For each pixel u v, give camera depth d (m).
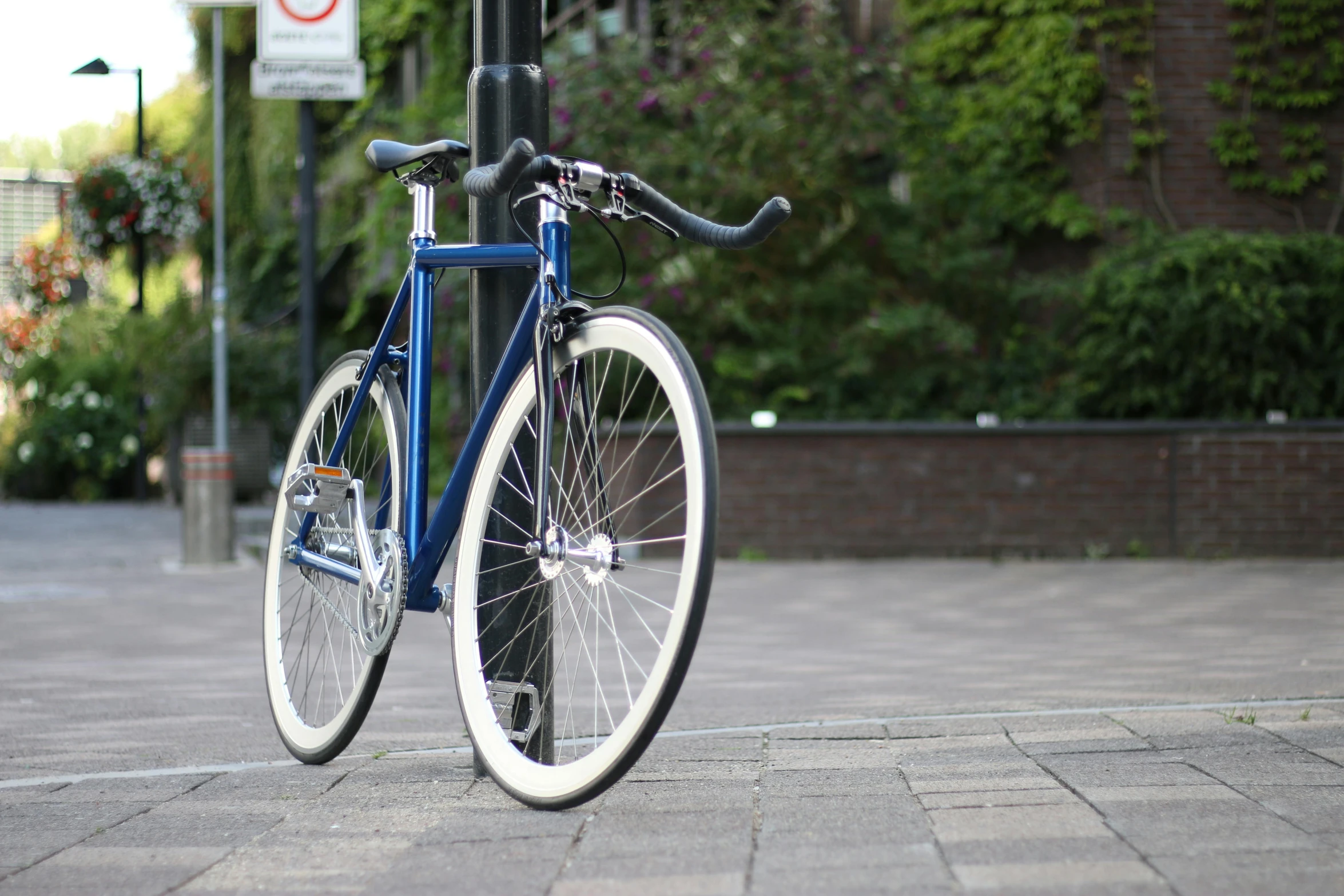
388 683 5.30
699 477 2.46
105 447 23.97
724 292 11.62
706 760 3.37
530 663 3.09
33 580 9.80
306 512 3.53
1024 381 11.94
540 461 2.81
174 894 2.32
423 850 2.52
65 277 25.80
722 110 11.77
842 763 3.30
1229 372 10.60
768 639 6.49
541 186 2.85
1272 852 2.34
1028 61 12.67
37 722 4.45
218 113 13.93
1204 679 4.98
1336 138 12.45
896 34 12.90
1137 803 2.73
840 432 10.33
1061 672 5.29
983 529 10.29
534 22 3.40
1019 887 2.16
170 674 5.61
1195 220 12.50
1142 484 10.19
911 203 12.38
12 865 2.53
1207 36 12.50
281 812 2.92
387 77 19.20
